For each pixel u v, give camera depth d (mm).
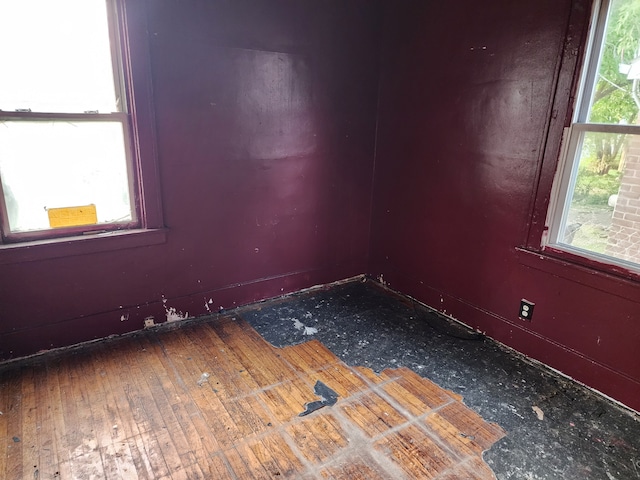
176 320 2723
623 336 1942
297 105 2818
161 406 1945
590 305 2047
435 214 2836
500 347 2500
